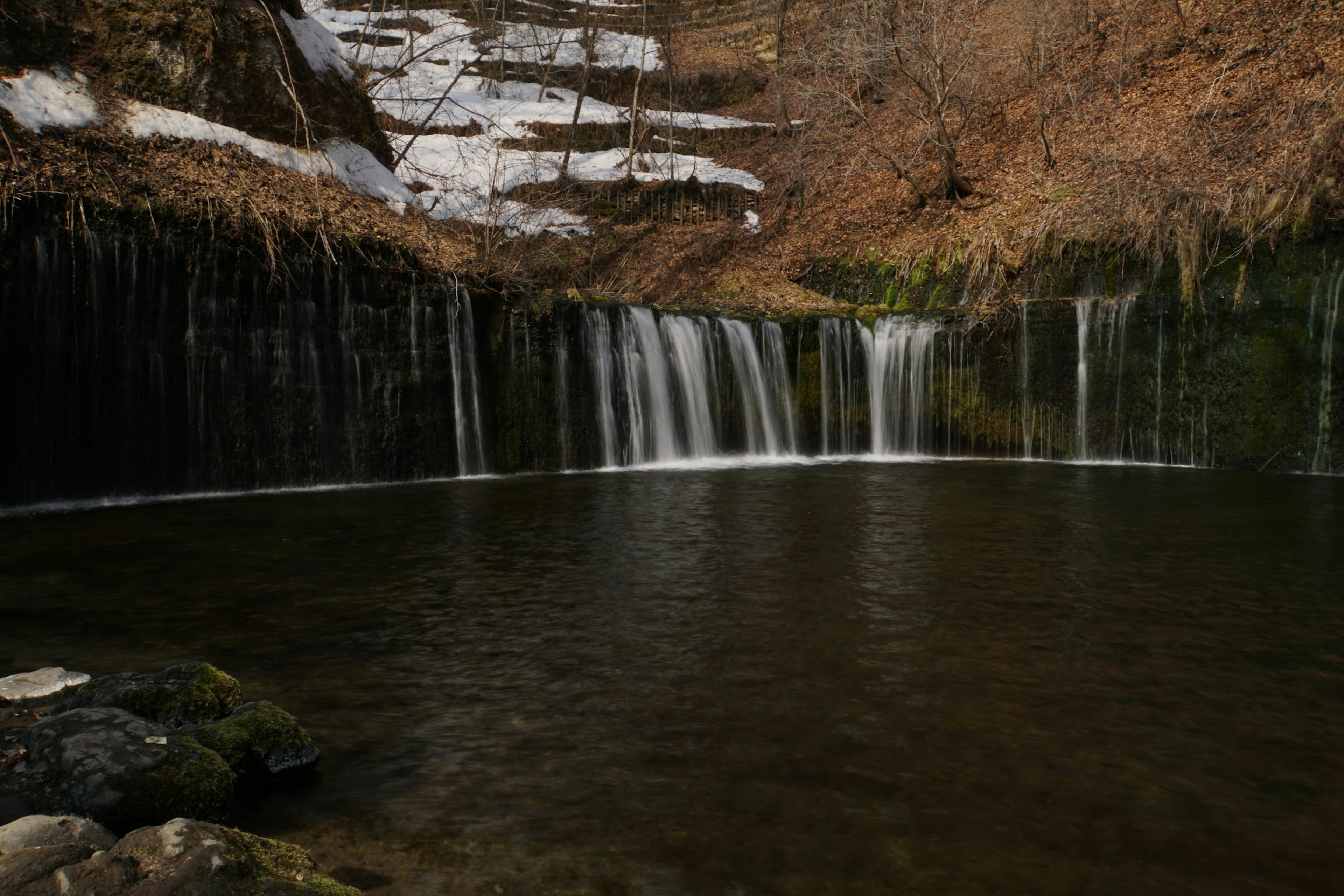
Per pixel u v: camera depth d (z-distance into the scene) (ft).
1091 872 12.33
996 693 18.26
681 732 16.47
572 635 21.66
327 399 45.24
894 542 31.71
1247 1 74.69
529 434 51.75
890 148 90.74
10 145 37.99
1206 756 15.65
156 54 47.19
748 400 59.57
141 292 39.70
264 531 33.24
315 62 57.88
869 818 13.60
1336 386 51.52
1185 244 55.77
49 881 9.96
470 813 13.66
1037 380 59.93
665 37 103.24
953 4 81.61
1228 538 32.53
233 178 45.83
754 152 104.47
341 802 13.94
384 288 47.01
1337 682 18.89
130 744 13.25
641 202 89.10
